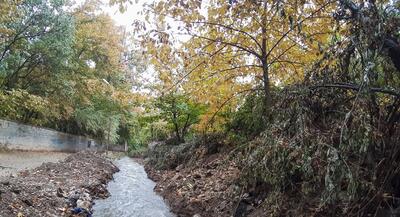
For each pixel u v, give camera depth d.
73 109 22.72
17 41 15.73
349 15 4.97
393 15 4.51
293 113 4.96
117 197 10.08
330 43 5.83
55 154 19.03
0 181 7.17
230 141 9.59
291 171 4.58
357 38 4.64
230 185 7.22
